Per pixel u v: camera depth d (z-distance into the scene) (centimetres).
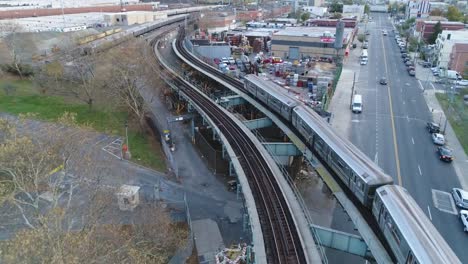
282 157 3966
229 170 3925
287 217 2500
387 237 2159
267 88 4634
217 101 5034
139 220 2791
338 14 17000
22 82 6225
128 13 12294
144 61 5578
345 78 7812
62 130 2867
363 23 18212
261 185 2881
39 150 2459
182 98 5869
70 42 7069
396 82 7575
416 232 1895
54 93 5828
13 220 2525
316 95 6100
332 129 3306
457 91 6794
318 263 2077
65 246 1791
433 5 18912
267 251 2197
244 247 2753
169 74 6347
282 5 19538
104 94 5422
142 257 2327
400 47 11600
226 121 4225
